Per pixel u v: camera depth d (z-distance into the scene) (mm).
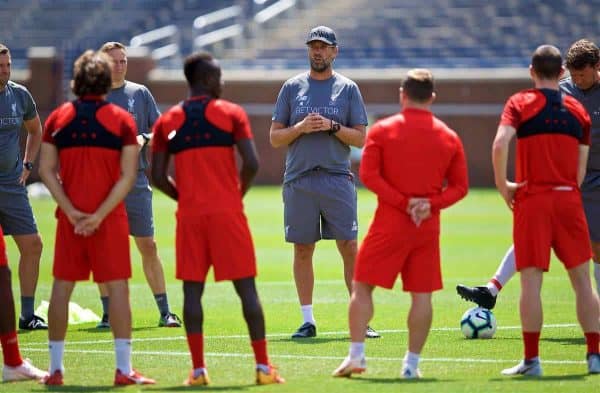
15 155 41781
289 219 40281
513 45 172500
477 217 106125
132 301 51188
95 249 29109
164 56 171750
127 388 28609
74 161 29031
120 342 29234
